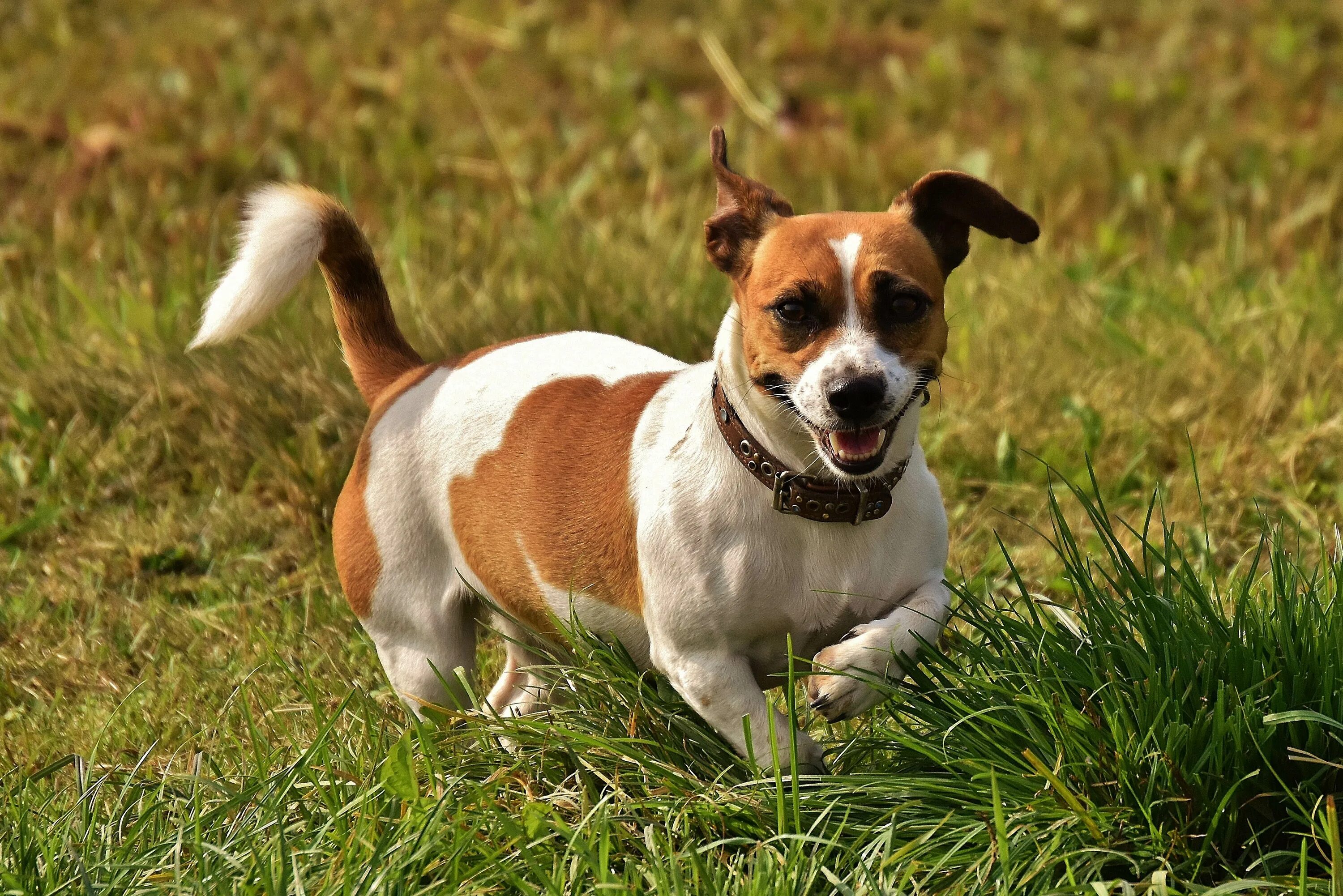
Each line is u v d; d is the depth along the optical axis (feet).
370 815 16.28
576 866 15.37
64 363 31.58
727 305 32.32
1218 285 34.37
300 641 23.49
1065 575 18.70
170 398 30.37
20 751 21.02
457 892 15.15
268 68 48.73
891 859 15.46
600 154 43.19
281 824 15.69
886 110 46.21
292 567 26.84
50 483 28.91
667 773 16.90
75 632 24.72
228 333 21.07
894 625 16.96
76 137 43.52
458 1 53.62
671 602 17.49
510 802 17.33
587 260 34.94
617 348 20.76
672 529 17.49
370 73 47.91
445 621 20.52
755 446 17.16
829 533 17.30
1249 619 16.90
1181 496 26.48
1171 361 30.60
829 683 16.74
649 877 15.20
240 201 39.91
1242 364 30.19
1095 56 50.16
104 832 16.66
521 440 19.61
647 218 38.19
